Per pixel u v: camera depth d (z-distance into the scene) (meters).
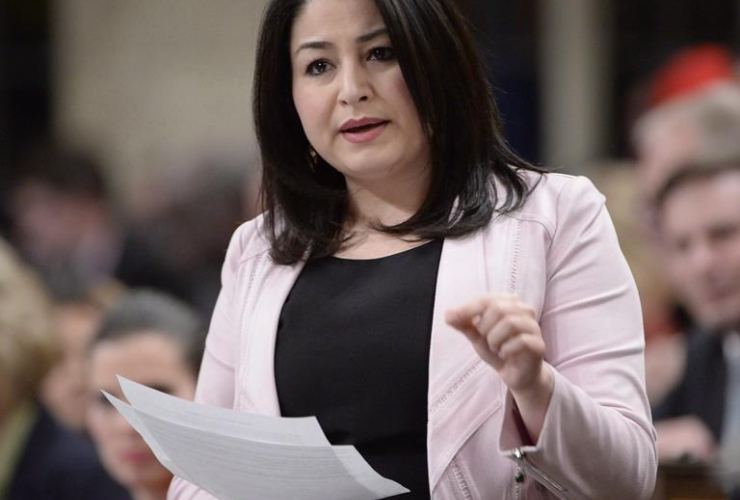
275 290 5.66
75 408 10.09
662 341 11.43
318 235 5.69
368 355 5.35
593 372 5.27
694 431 9.98
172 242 14.88
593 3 19.67
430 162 5.59
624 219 11.67
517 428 5.04
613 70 19.78
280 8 5.65
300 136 5.82
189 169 15.52
